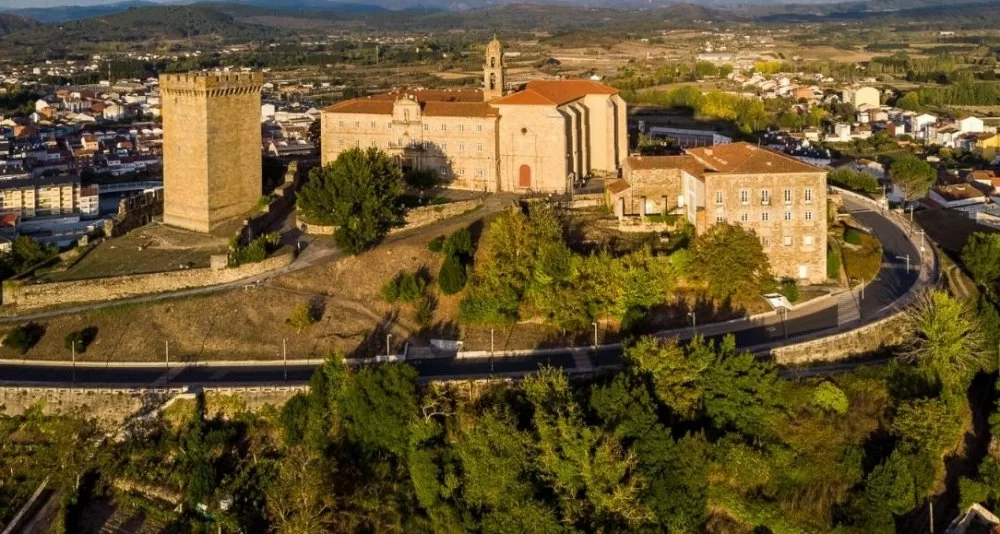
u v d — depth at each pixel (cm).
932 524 10775
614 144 19800
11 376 12219
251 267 14175
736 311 13650
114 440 11406
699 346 11188
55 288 13612
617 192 16175
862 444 11200
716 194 14412
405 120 18625
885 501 10444
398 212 15862
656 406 10581
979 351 12750
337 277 14262
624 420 10350
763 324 13300
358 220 15062
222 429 11312
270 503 10188
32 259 16025
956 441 11744
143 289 13900
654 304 13438
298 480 10206
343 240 14488
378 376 10938
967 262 15912
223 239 15912
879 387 11756
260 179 17450
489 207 16925
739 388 11025
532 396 10638
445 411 11162
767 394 11012
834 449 10919
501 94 19262
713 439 10831
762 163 14575
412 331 13262
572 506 9669
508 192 18300
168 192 16912
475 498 10000
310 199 15925
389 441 10844
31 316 13300
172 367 12431
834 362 12619
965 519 10919
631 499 9688
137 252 15450
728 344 11269
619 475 9725
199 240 15912
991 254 15625
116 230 16675
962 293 14975
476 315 13262
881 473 10538
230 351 12688
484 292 13350
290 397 11506
